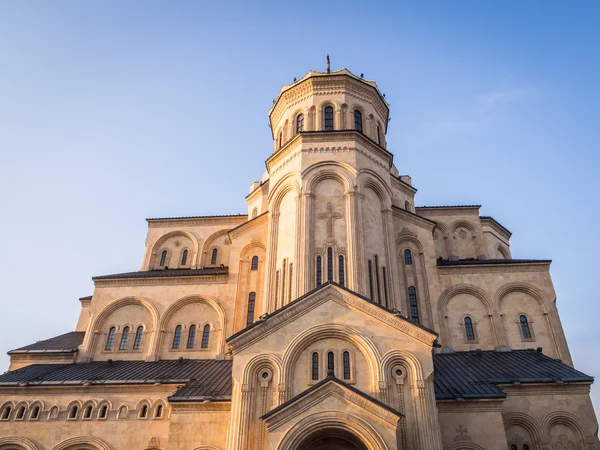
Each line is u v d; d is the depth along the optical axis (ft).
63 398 96.63
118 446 91.35
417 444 71.36
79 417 94.73
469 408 84.99
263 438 73.31
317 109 126.00
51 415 95.04
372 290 103.14
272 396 76.28
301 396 70.08
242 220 157.99
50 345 122.11
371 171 116.98
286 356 78.13
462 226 154.51
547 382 92.68
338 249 104.53
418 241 123.65
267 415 69.15
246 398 75.51
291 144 120.78
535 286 118.32
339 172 113.19
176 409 87.25
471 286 119.03
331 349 79.20
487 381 91.45
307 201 110.01
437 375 95.50
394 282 107.76
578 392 92.99
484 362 103.55
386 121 140.87
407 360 77.15
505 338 113.29
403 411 73.92
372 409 68.95
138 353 117.39
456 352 111.55
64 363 115.03
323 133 117.91
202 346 117.70
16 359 116.98
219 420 86.02
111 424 93.71
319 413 69.05
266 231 127.03
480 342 113.70
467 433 82.89
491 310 116.26
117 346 118.83
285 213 114.52
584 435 89.45
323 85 129.49
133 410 94.94
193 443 84.33
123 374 102.99
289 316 81.51
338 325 79.92
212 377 98.63
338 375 77.00
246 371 77.51
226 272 124.57
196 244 155.12
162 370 105.70
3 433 92.99
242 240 127.44
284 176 118.11
